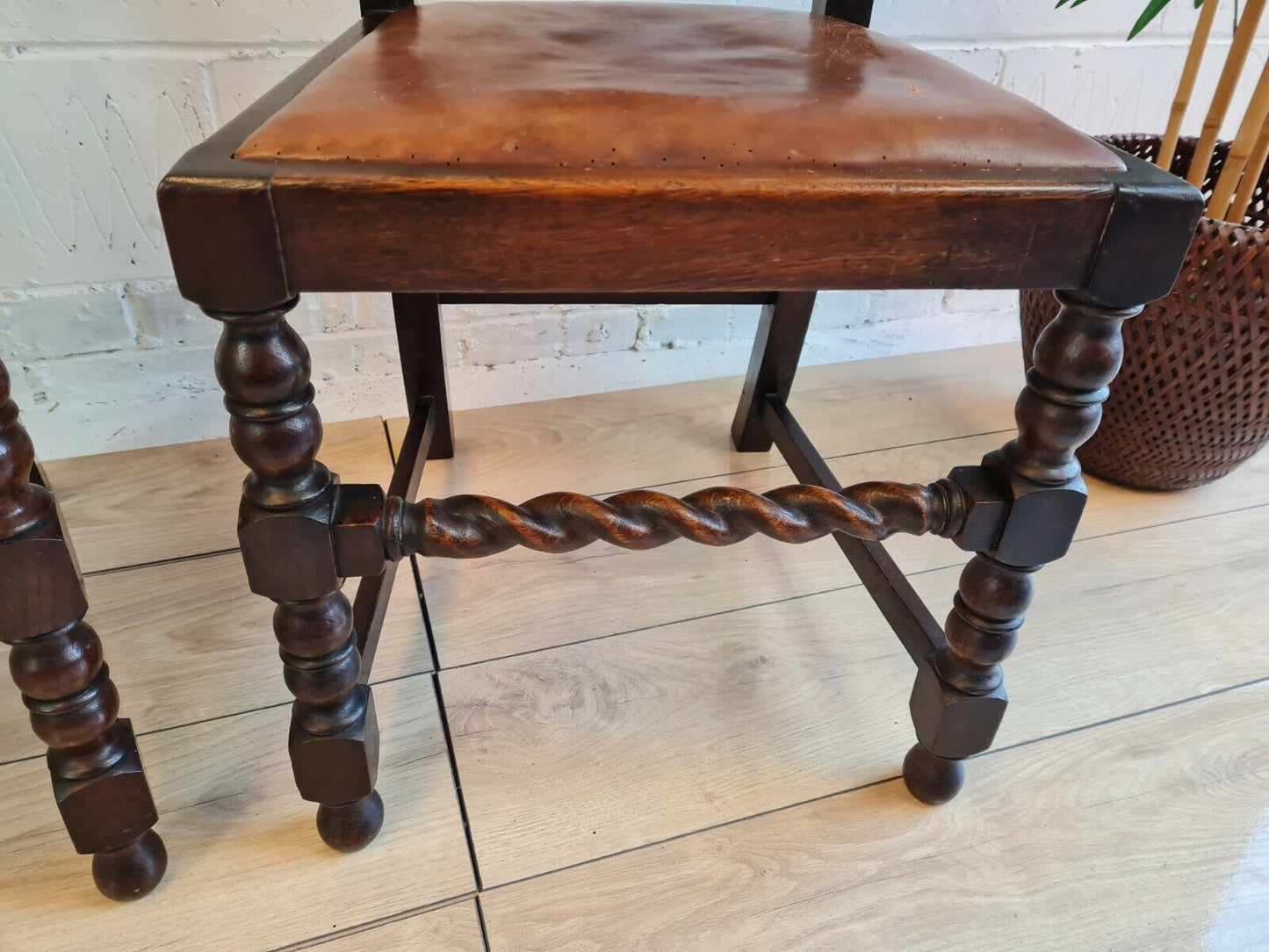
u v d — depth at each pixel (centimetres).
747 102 44
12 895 54
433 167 39
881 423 104
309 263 39
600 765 64
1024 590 53
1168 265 43
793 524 50
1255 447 89
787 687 71
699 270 41
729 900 56
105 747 50
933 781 61
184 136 83
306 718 52
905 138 43
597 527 49
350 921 54
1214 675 73
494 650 72
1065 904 56
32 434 90
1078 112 111
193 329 92
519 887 56
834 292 116
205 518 84
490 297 79
